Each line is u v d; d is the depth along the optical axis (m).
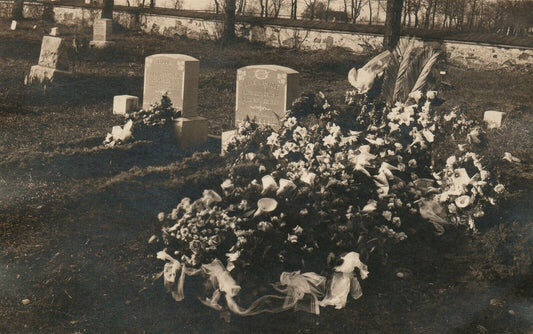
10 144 11.59
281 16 41.56
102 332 6.27
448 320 6.84
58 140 12.16
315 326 6.60
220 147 12.48
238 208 7.62
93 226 8.11
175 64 12.76
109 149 11.21
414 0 37.44
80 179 9.75
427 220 8.70
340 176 8.43
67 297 6.73
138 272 7.24
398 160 9.09
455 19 36.38
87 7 39.47
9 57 23.30
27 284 6.87
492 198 8.98
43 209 8.51
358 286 7.11
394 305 7.08
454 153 10.75
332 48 31.45
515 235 8.55
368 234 7.78
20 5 40.59
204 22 35.44
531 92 22.23
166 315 6.60
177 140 12.33
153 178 9.82
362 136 9.83
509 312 6.98
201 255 7.08
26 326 6.27
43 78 18.05
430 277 7.65
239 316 6.64
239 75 12.65
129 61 24.30
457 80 23.84
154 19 37.38
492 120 15.61
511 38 28.66
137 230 8.07
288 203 7.64
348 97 12.11
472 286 7.48
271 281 7.14
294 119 10.03
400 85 13.25
